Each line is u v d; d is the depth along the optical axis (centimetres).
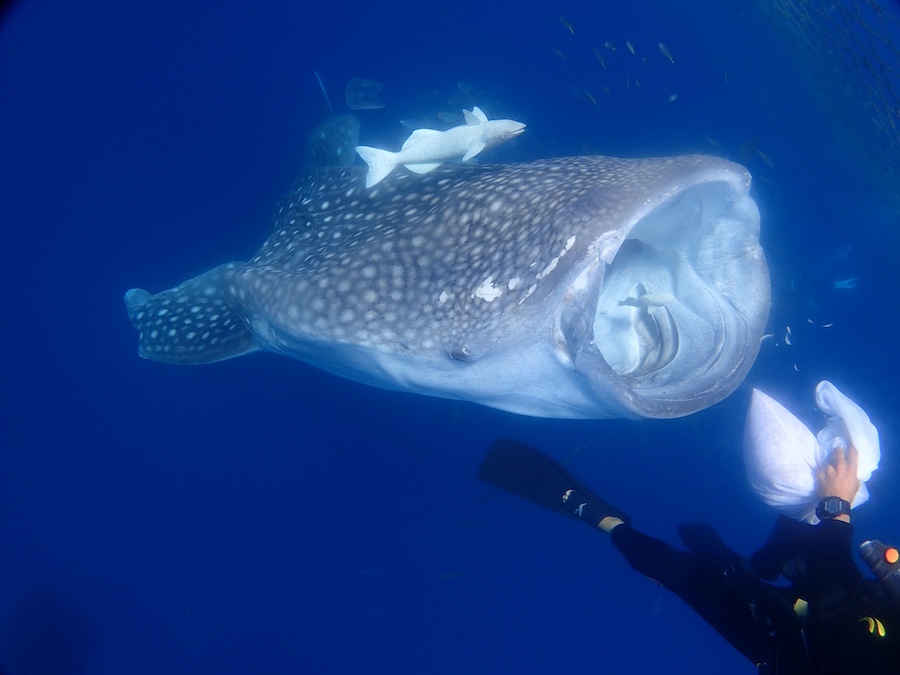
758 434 334
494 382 316
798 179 614
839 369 536
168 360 443
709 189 285
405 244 324
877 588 278
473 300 292
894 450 520
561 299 270
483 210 312
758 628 300
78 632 619
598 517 433
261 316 379
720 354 324
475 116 341
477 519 559
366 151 349
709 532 425
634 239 346
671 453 530
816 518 332
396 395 541
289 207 444
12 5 632
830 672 255
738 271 326
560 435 530
